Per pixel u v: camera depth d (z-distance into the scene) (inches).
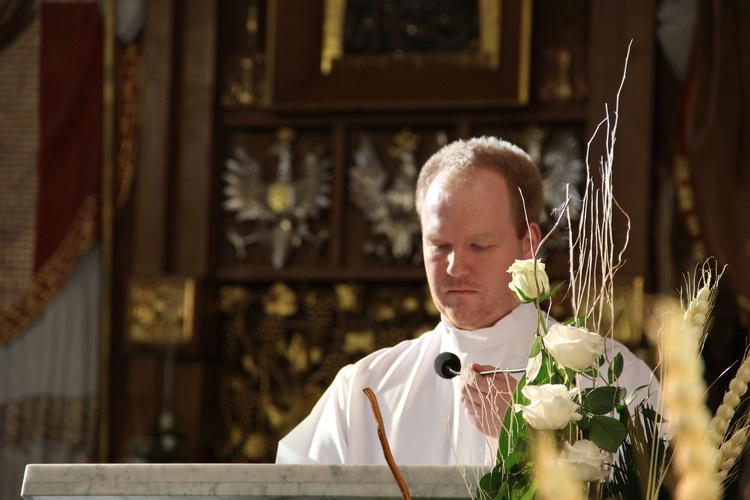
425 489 75.0
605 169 78.0
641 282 308.3
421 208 124.2
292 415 342.6
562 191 321.4
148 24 358.0
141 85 357.1
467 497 74.9
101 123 354.0
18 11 358.6
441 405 120.1
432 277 121.0
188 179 352.8
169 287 342.0
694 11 324.5
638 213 319.0
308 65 346.3
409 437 119.2
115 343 350.0
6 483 339.9
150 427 339.9
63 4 359.6
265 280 348.5
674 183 319.6
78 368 345.7
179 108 356.8
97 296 351.6
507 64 334.3
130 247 354.9
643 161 322.0
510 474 73.7
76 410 343.0
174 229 351.6
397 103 340.2
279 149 354.0
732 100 313.9
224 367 350.0
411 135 347.6
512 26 334.6
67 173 352.8
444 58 339.0
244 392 347.3
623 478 76.3
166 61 356.2
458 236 118.0
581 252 78.2
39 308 347.9
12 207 352.8
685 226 312.8
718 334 299.7
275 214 350.9
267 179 355.6
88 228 349.7
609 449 72.4
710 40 319.0
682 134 315.3
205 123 354.6
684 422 48.3
